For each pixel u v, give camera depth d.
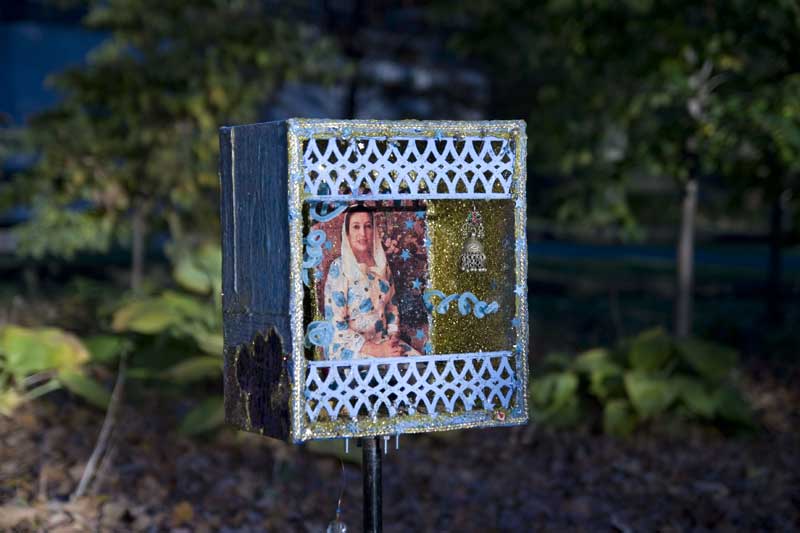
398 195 2.52
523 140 2.64
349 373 2.50
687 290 8.30
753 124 7.45
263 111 10.78
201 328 6.61
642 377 6.64
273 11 10.73
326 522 4.71
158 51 9.71
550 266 16.55
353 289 2.56
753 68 8.02
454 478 5.64
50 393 6.52
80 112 9.41
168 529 4.36
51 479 4.84
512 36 9.28
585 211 8.23
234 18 9.69
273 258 2.44
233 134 2.61
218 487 5.04
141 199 9.62
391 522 4.86
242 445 5.85
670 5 7.70
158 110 9.23
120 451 5.46
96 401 5.81
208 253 6.87
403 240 2.66
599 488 5.54
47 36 14.95
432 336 2.69
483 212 2.74
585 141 8.52
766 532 4.88
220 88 8.92
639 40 8.00
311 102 11.33
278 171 2.42
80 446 5.46
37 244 10.11
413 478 5.61
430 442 6.34
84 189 9.22
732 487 5.61
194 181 9.41
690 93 7.62
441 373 2.73
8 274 13.04
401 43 11.35
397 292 2.65
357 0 11.16
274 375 2.45
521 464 5.97
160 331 6.70
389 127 2.48
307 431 2.40
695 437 6.64
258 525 4.57
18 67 14.77
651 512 5.16
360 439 2.76
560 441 6.49
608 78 8.50
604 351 7.10
